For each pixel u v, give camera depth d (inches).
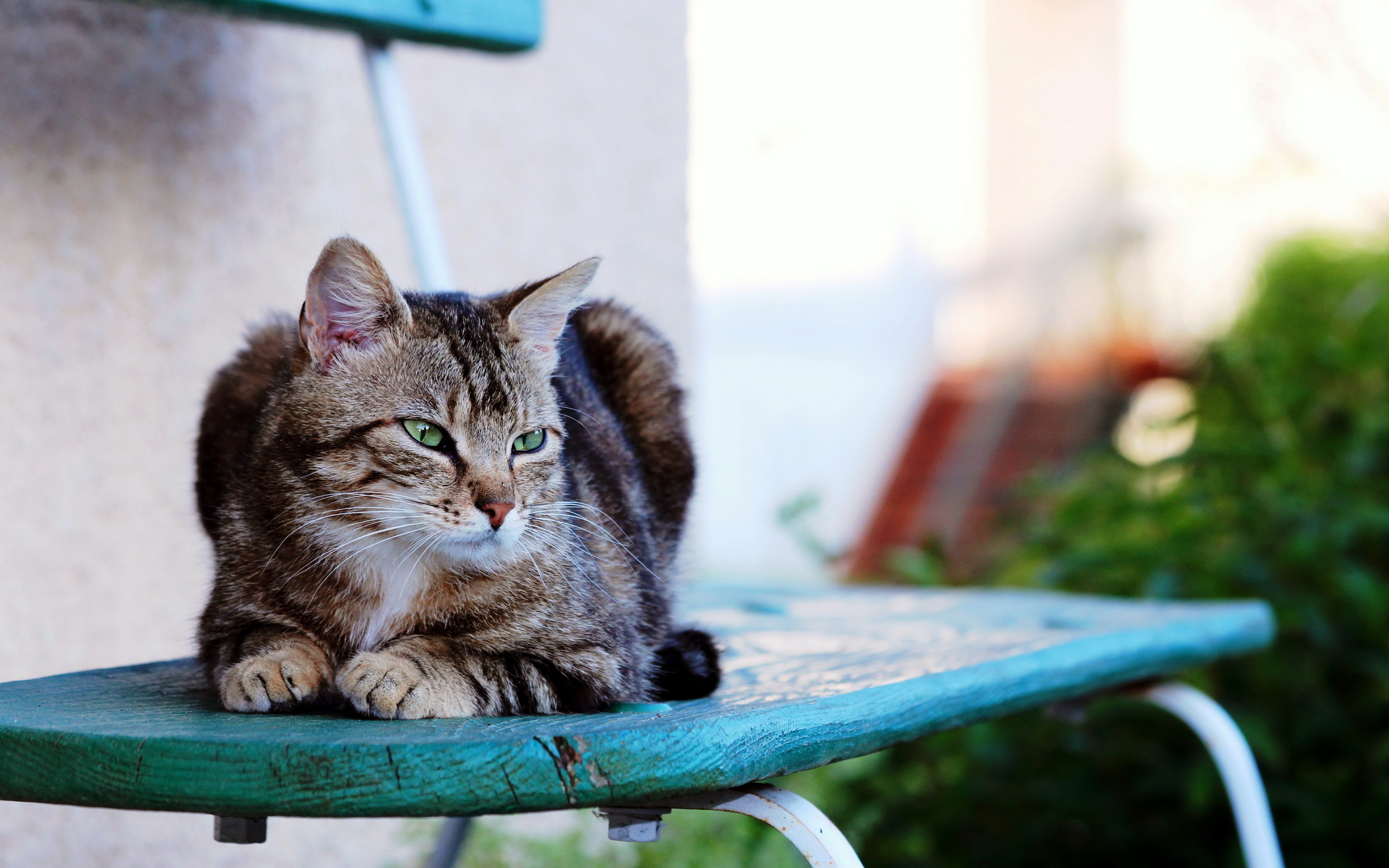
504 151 120.2
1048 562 152.2
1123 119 312.7
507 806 44.6
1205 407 164.7
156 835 96.0
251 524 62.5
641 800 47.2
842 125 279.9
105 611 94.3
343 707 54.7
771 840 109.4
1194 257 286.7
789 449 268.7
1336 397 151.7
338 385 62.7
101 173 93.1
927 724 61.1
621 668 62.1
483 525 62.1
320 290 62.1
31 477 89.9
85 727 48.2
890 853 133.2
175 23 97.0
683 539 88.0
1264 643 99.0
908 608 103.1
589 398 80.9
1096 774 138.7
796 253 271.3
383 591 62.2
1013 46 321.7
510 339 67.9
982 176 318.7
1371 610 130.2
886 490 287.1
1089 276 302.4
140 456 96.0
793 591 116.9
